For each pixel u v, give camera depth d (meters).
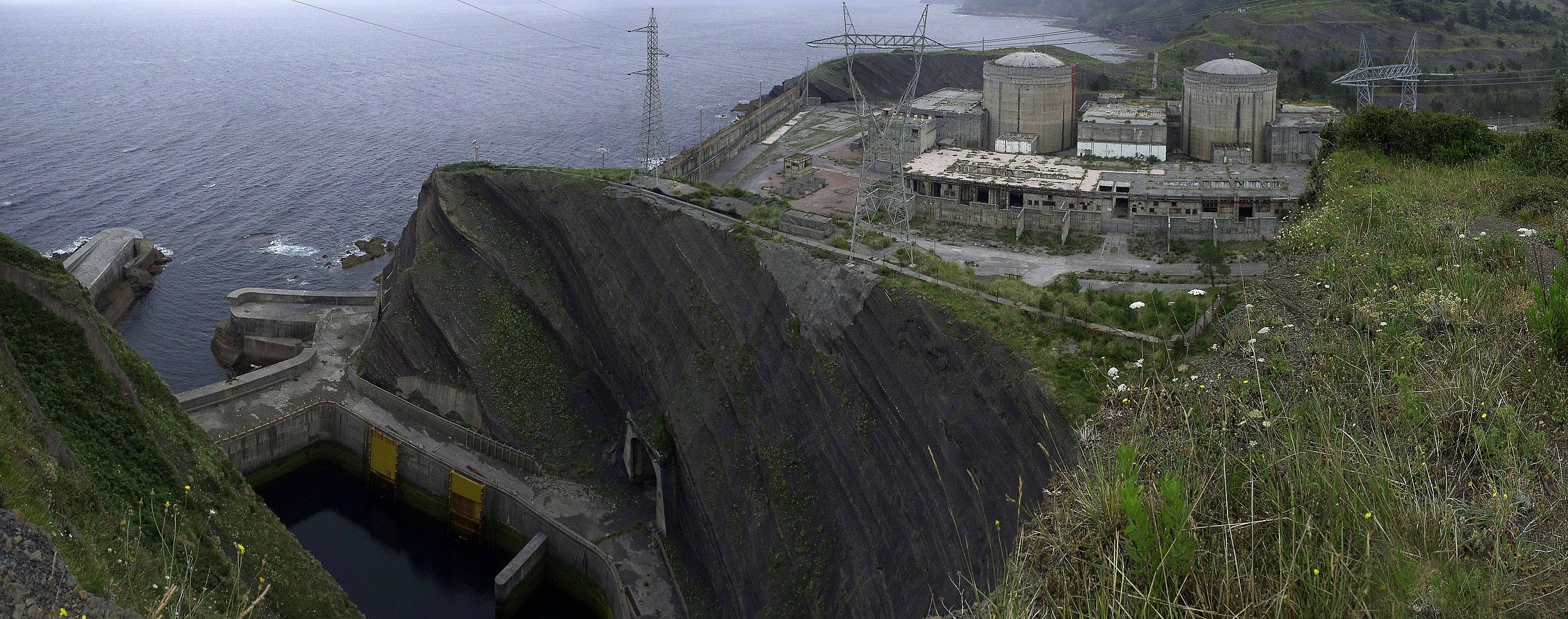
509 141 197.12
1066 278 75.56
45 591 23.70
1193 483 20.95
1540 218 41.06
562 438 84.81
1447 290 30.94
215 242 135.88
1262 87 122.25
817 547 61.03
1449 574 17.30
